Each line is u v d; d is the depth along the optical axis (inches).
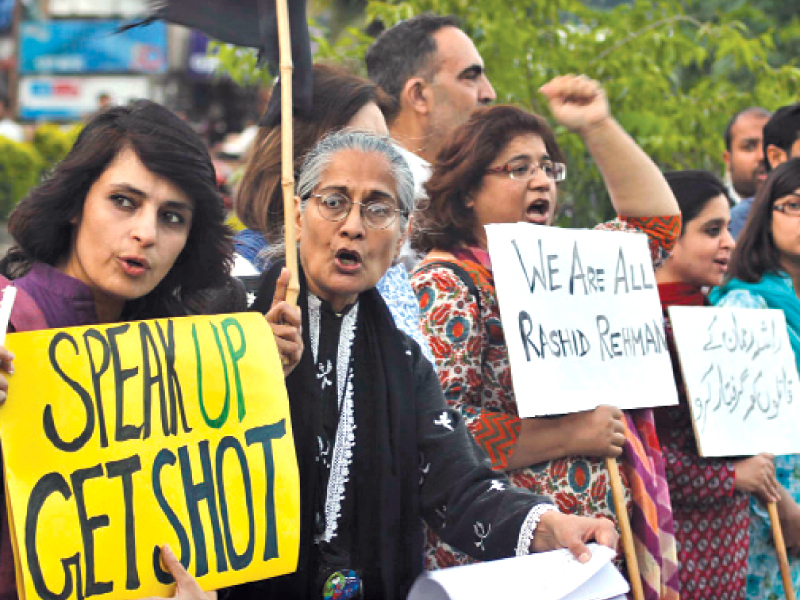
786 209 162.6
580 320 123.9
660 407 146.4
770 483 146.3
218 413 87.0
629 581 125.3
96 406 82.3
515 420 119.3
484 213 128.6
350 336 98.9
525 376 116.0
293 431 94.3
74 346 82.7
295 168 119.6
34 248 87.9
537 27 219.3
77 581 79.0
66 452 80.4
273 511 87.5
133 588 81.0
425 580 84.9
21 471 78.6
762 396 150.0
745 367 148.7
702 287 169.8
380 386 97.8
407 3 215.0
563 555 91.0
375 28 245.3
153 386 84.9
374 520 95.2
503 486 99.3
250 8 99.0
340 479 95.3
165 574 82.4
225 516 85.5
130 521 81.6
